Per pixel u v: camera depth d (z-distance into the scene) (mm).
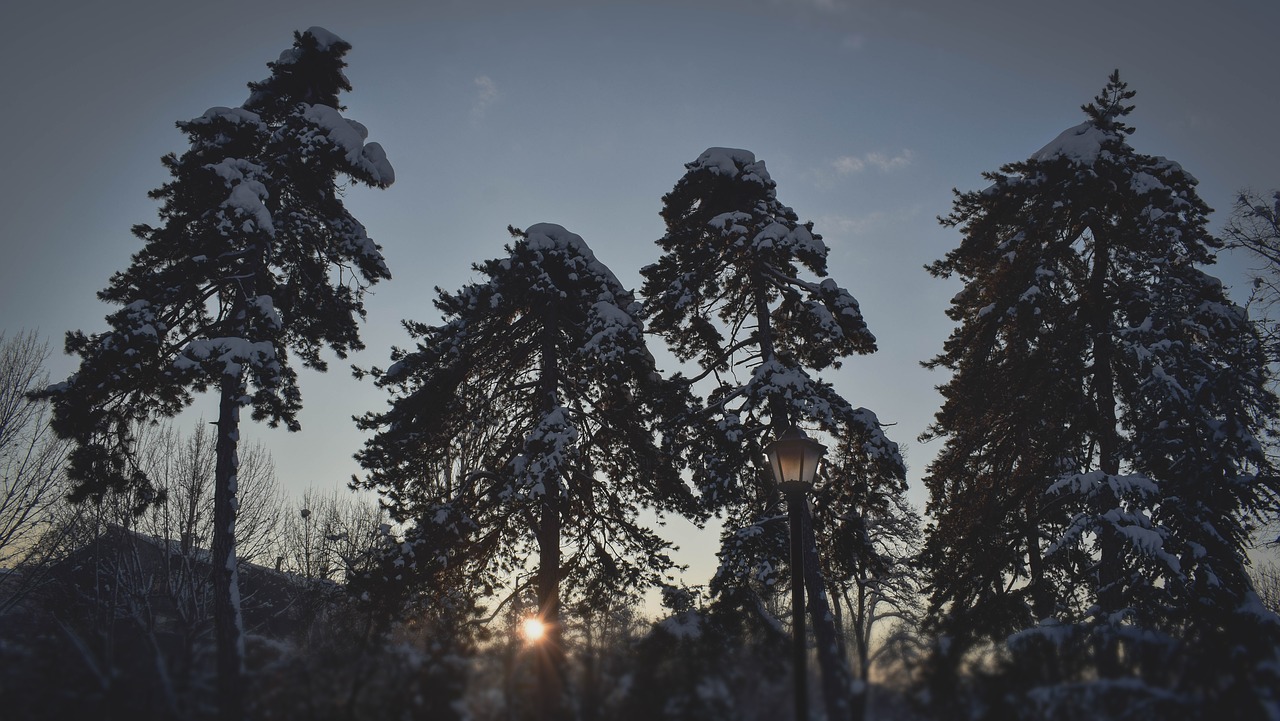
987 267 24688
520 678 6977
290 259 23875
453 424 23734
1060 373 22047
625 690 6883
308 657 7234
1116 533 18875
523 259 23047
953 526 23672
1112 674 6699
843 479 20922
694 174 23891
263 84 24781
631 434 23359
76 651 6746
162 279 21406
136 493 21297
